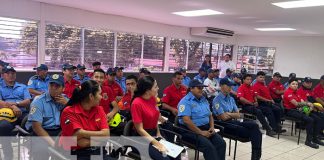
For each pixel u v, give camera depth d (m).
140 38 7.62
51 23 5.81
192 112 3.05
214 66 10.03
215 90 5.35
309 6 4.31
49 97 2.50
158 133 2.64
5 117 2.88
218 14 5.69
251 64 10.27
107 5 5.39
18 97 3.49
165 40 8.30
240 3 4.43
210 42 9.63
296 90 5.05
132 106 2.47
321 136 4.87
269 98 5.33
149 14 6.27
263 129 4.95
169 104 3.99
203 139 2.80
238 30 8.80
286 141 4.66
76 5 5.64
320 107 4.89
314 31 7.56
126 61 7.38
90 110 2.18
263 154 3.94
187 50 9.01
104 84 3.66
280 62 9.57
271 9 4.75
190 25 8.23
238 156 3.76
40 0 5.31
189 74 9.02
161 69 8.40
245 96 5.01
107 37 6.87
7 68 3.50
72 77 4.08
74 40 6.26
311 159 3.84
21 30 5.40
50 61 5.88
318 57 8.77
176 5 4.93
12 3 5.15
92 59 6.63
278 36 9.52
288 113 4.80
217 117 3.53
